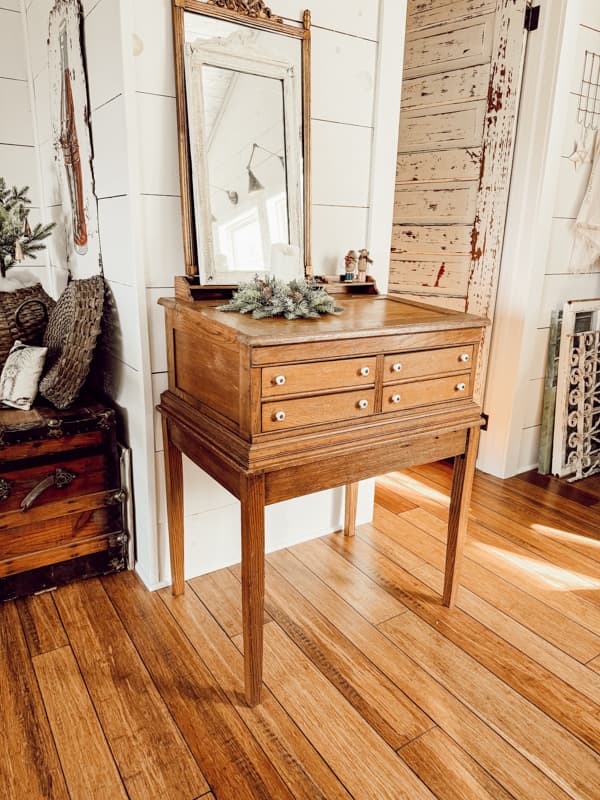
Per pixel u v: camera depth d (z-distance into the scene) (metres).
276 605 1.81
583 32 2.37
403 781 1.24
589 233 2.68
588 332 2.75
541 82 2.36
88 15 1.64
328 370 1.32
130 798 1.19
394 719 1.40
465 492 1.69
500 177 2.55
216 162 1.64
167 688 1.47
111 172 1.67
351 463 1.44
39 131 2.43
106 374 2.02
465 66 2.59
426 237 2.91
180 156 1.58
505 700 1.46
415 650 1.63
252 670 1.39
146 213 1.60
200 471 1.87
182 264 1.70
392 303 1.78
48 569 1.83
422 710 1.42
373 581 1.95
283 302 1.43
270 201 1.76
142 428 1.76
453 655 1.62
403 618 1.77
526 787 1.23
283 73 1.71
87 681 1.49
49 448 1.74
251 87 1.66
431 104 2.75
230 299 1.66
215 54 1.59
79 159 1.94
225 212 1.68
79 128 1.88
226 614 1.76
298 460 1.30
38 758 1.27
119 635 1.66
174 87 1.56
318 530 2.23
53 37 1.99
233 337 1.26
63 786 1.21
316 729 1.36
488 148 2.57
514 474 2.87
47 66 2.13
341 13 1.78
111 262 1.80
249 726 1.37
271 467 1.27
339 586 1.92
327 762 1.28
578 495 2.64
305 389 1.30
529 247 2.51
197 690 1.47
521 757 1.30
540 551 2.16
